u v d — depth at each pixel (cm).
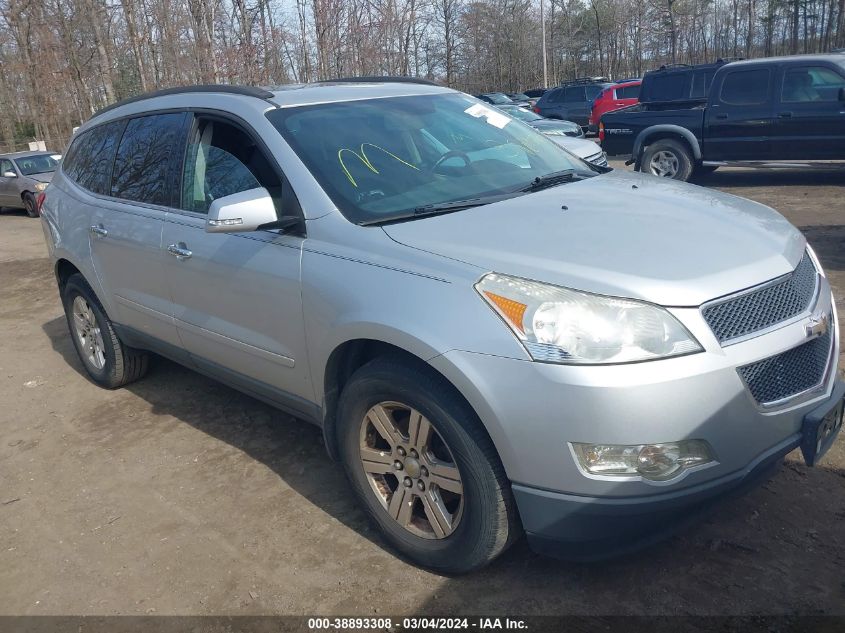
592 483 241
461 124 400
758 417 247
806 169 1172
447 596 284
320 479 381
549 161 397
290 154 334
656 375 234
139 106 459
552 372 239
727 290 248
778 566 281
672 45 4459
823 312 276
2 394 548
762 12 4756
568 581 285
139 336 461
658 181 369
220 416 470
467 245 278
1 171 1730
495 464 261
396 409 293
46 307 806
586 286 247
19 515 377
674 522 251
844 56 1044
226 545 332
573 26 5728
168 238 397
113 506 375
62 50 2495
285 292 324
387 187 332
